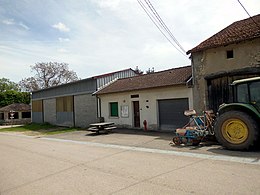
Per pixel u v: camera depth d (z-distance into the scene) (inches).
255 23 468.8
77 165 276.5
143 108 629.9
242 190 167.2
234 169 216.5
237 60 442.3
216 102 479.2
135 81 718.5
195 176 204.5
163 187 183.9
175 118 565.3
